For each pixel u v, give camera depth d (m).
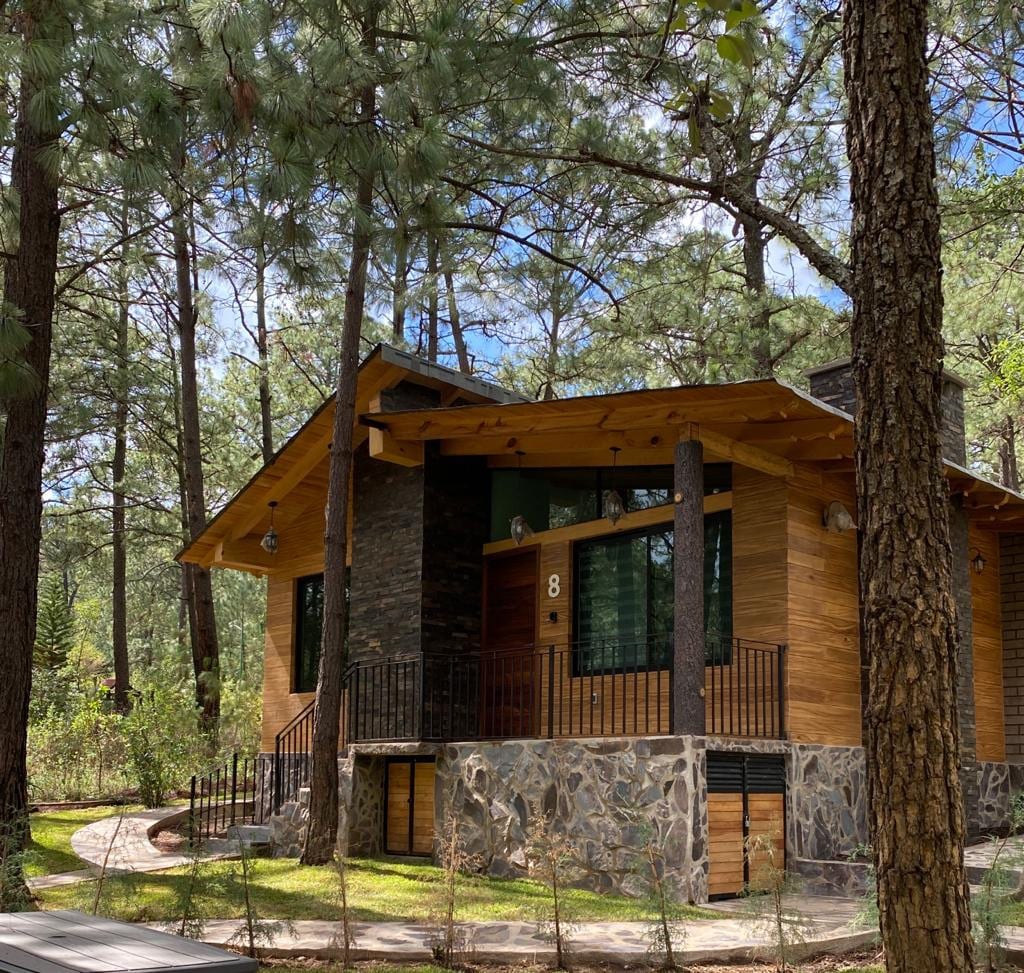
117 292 20.95
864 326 4.38
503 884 9.62
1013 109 9.14
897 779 3.95
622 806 9.38
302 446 13.09
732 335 16.38
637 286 16.05
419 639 12.16
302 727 13.92
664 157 11.48
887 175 4.38
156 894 8.72
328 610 10.80
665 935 6.68
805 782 10.10
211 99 7.49
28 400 9.16
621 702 11.46
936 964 3.78
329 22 8.30
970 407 22.09
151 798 16.08
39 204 9.36
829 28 10.89
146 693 18.59
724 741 9.32
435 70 8.26
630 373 17.61
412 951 6.89
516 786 10.38
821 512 10.99
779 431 10.02
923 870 3.86
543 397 21.09
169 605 37.78
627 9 9.45
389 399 12.34
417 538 12.45
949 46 8.96
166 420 23.56
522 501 13.19
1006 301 17.36
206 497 26.06
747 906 6.98
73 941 3.86
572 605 12.24
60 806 16.17
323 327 21.62
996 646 13.07
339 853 7.03
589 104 10.54
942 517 4.18
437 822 11.17
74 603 39.94
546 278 13.33
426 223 9.80
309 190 8.14
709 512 11.27
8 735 8.70
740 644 10.54
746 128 10.16
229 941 7.04
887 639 4.07
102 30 7.54
